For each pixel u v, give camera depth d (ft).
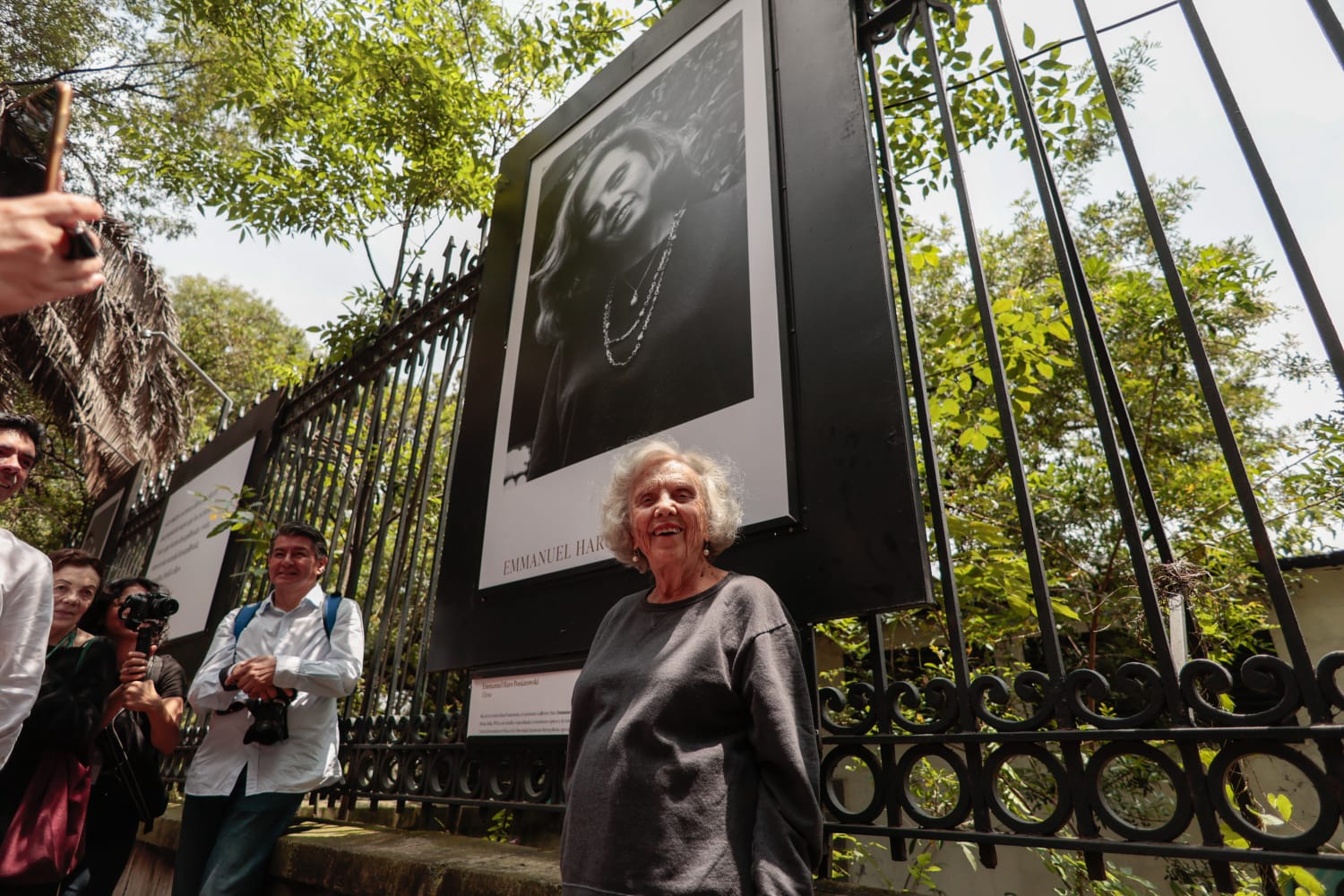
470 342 11.71
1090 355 5.39
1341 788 3.82
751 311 7.52
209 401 55.98
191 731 16.47
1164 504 15.66
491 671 9.07
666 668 4.77
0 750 5.92
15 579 6.19
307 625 10.08
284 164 18.44
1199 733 4.29
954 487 14.84
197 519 20.95
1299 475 14.30
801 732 4.51
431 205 18.38
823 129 7.57
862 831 5.61
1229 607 13.24
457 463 10.93
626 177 9.91
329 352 16.87
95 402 32.65
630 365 8.68
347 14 18.39
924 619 12.82
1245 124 4.97
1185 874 13.25
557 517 8.86
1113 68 20.67
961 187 6.40
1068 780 4.75
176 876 9.20
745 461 7.06
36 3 35.14
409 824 11.37
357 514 13.42
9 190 24.20
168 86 35.32
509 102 19.31
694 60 9.53
